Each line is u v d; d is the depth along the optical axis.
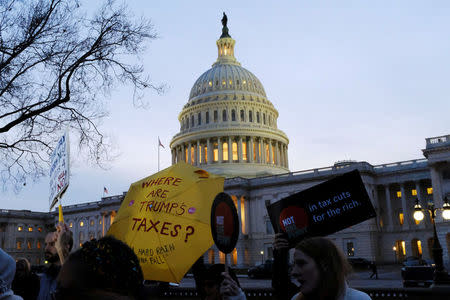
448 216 22.55
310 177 93.50
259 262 92.56
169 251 6.93
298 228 7.11
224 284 5.71
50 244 6.71
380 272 63.47
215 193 7.37
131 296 2.68
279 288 6.17
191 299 16.56
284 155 132.75
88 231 127.69
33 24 15.49
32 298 8.95
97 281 2.54
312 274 4.00
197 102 131.75
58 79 16.09
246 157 122.62
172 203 7.25
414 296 14.89
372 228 86.50
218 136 121.81
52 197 8.78
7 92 16.55
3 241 128.25
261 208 98.31
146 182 7.91
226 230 6.17
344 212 7.10
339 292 3.99
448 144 78.88
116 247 2.71
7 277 4.41
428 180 87.88
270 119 133.88
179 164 7.95
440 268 17.11
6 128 15.02
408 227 88.00
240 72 137.00
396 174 90.50
